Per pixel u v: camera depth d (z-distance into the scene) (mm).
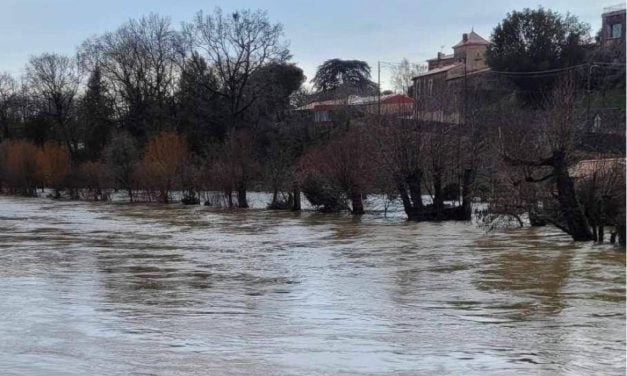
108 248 25453
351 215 41094
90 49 93125
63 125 96562
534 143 25781
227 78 79250
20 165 76625
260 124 75688
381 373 9852
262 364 10281
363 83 112812
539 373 9828
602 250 22938
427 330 12312
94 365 10258
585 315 13422
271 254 23312
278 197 49406
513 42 75312
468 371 9930
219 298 15398
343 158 40938
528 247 24078
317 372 9906
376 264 20625
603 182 24547
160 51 89875
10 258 22594
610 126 31172
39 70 97500
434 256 22250
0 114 106625
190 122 80125
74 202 62969
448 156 35938
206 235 30438
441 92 42719
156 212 47219
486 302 14789
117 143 70312
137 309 14195
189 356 10711
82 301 15062
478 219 33812
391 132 36469
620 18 77375
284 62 83938
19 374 9844
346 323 12898
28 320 13156
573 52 72625
